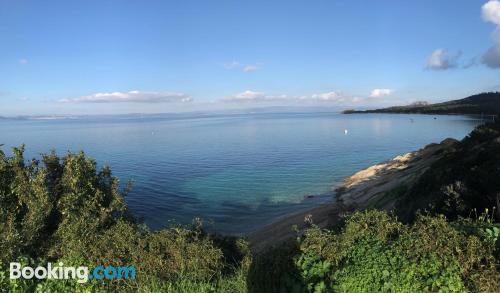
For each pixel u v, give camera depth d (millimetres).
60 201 7910
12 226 7094
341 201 33312
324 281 5586
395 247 5477
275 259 6098
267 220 31328
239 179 49688
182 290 6148
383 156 69938
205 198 39219
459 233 5586
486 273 4988
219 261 6996
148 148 90500
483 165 16062
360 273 5312
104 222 7906
